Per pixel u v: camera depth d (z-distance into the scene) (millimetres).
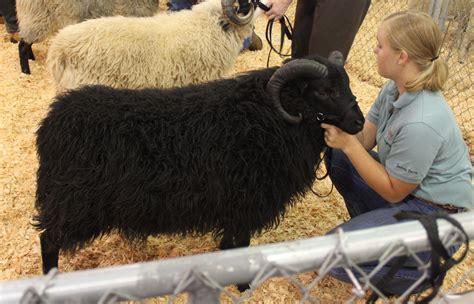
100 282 805
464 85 5363
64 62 3395
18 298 766
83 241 2285
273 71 2326
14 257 2684
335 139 2246
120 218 2238
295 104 2266
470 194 2260
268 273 889
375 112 2660
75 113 2117
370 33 6469
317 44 3486
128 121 2135
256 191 2283
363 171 2244
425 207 2273
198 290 875
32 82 4645
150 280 826
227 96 2260
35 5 4246
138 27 3410
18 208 3064
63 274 810
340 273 2131
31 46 5031
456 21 5910
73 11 4305
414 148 2068
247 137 2217
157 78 3475
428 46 2029
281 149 2264
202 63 3600
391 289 2230
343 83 2193
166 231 2357
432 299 1110
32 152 3625
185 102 2258
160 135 2143
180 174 2156
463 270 2777
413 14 2068
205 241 2932
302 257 902
